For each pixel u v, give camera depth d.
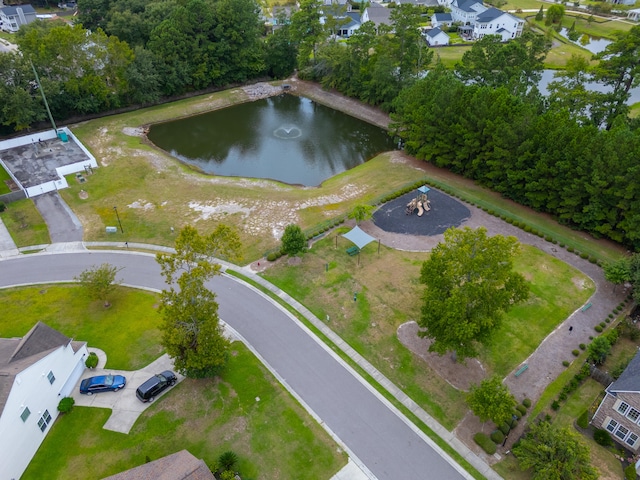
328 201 62.41
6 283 47.31
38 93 77.75
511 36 130.50
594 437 33.03
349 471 30.86
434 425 33.94
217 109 97.06
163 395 35.88
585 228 54.50
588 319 43.53
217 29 97.75
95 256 51.38
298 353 39.66
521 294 34.22
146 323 42.50
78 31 79.69
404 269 49.41
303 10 104.38
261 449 32.06
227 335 41.22
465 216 58.56
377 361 39.06
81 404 35.12
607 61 67.12
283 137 85.94
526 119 56.50
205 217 58.59
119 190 64.06
